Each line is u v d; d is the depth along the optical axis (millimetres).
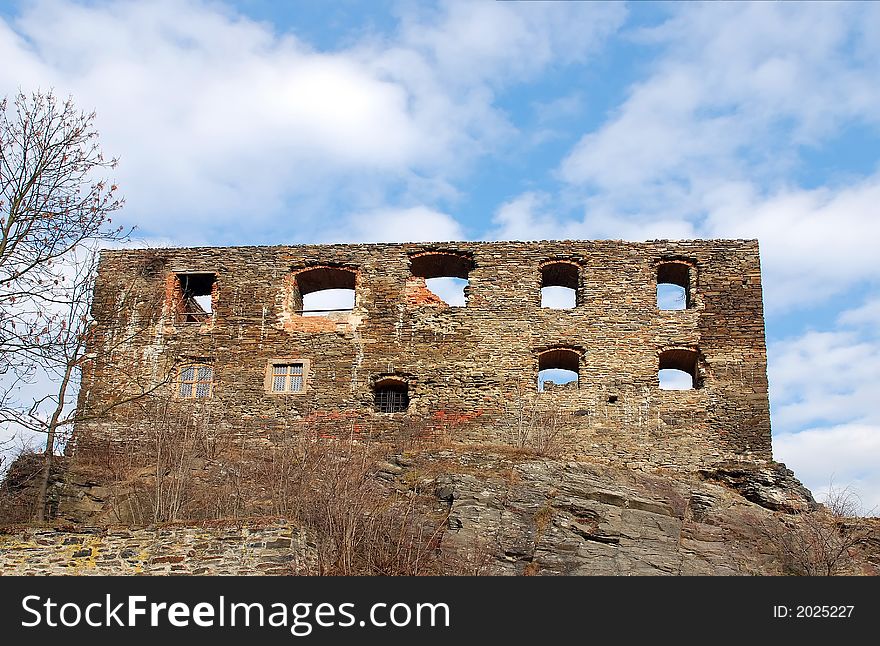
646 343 36094
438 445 34188
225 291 37969
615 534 27969
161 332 37531
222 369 36812
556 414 35156
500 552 26453
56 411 26094
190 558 22328
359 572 23438
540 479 30625
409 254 37938
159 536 22625
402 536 25109
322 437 35312
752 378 35344
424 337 36656
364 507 25969
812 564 27281
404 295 37375
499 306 36875
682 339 36094
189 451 29469
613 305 36656
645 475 32781
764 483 32938
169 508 25797
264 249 38469
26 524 23469
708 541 28391
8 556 22391
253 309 37656
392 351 36594
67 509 28344
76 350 24719
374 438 35281
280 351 36906
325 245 38312
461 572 24672
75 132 26047
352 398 36062
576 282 38406
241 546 22438
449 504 28469
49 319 24266
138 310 37875
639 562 26656
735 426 34688
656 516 29172
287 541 22438
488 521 27688
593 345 36125
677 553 27406
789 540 28438
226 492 27266
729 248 37094
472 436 35125
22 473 28672
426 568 24281
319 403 36031
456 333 36594
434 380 36062
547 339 36344
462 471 30984
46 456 27000
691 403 35094
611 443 34656
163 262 38562
